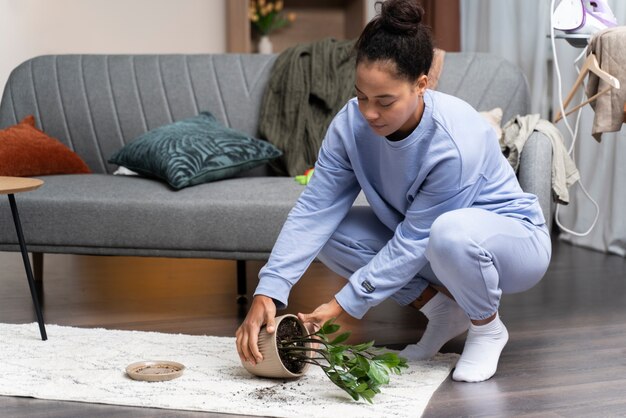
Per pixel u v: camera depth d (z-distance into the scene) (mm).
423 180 2094
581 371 2252
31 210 2969
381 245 2311
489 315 2178
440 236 2047
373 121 1916
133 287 3428
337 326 2031
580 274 3666
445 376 2191
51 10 5379
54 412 1952
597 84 2936
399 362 2027
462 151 2061
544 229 2271
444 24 5172
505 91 3439
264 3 6070
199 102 3660
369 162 2172
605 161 4207
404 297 2312
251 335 2084
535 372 2244
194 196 2910
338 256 2344
